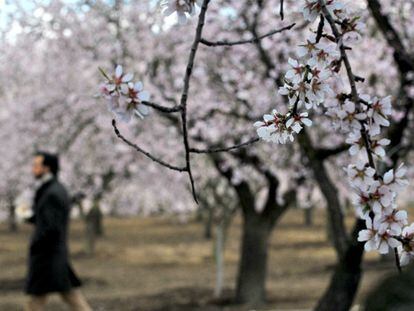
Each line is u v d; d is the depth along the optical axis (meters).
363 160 2.28
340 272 6.31
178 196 20.89
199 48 11.18
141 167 16.59
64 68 14.96
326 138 10.96
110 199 24.72
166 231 35.88
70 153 17.97
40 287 7.86
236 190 12.38
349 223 31.30
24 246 28.06
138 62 12.67
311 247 25.83
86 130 17.00
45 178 8.03
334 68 2.44
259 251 12.40
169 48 12.41
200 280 17.17
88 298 13.93
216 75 11.98
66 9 13.38
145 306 12.76
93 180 19.83
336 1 2.39
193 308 12.39
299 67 2.39
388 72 10.72
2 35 13.29
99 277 17.66
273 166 12.86
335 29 2.31
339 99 2.36
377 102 2.30
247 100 11.23
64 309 12.23
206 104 11.41
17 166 17.31
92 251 24.03
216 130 11.64
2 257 23.47
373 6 5.86
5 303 13.33
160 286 15.91
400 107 6.96
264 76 10.77
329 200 6.90
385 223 2.22
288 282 16.09
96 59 13.35
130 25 12.95
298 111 2.67
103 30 13.31
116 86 2.28
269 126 2.46
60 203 7.88
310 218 37.53
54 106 15.83
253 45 10.39
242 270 12.50
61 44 13.80
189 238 31.62
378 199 2.22
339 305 6.32
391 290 1.24
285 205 12.40
